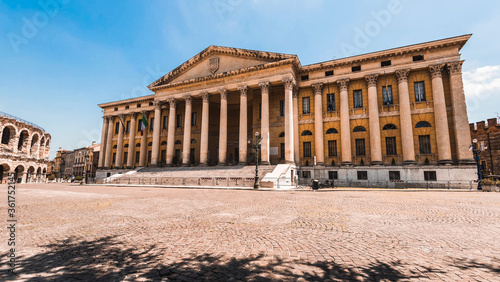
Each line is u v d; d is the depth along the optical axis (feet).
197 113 142.00
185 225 24.86
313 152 107.86
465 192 66.49
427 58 93.15
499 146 111.45
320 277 12.93
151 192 65.16
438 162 87.35
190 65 128.77
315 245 18.30
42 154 209.67
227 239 19.88
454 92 87.92
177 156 141.59
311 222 26.14
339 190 71.97
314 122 109.09
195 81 123.13
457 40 87.76
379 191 69.62
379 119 98.99
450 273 13.33
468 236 20.65
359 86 104.01
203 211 33.37
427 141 91.45
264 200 46.11
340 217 28.89
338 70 107.04
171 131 127.13
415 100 94.73
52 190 76.07
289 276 13.04
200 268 14.10
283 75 105.29
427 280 12.48
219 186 85.25
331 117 106.83
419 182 85.35
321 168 101.65
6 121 164.66
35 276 13.06
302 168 105.09
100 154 164.14
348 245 18.31
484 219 27.53
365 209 34.91
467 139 84.33
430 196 54.13
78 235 21.26
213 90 119.55
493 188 68.64
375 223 25.63
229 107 145.79
